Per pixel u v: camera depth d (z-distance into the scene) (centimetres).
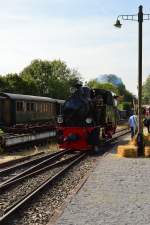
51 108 4244
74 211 1062
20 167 1981
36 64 10131
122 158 2225
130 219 981
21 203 1167
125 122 8075
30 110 3666
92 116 2708
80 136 2591
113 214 1030
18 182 1573
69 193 1361
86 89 2784
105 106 3011
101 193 1291
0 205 1211
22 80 7812
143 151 2316
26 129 3406
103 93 3062
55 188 1477
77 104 2700
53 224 939
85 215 1020
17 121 3378
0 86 7350
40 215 1091
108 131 3284
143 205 1129
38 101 3862
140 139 2334
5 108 3316
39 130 3744
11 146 2783
